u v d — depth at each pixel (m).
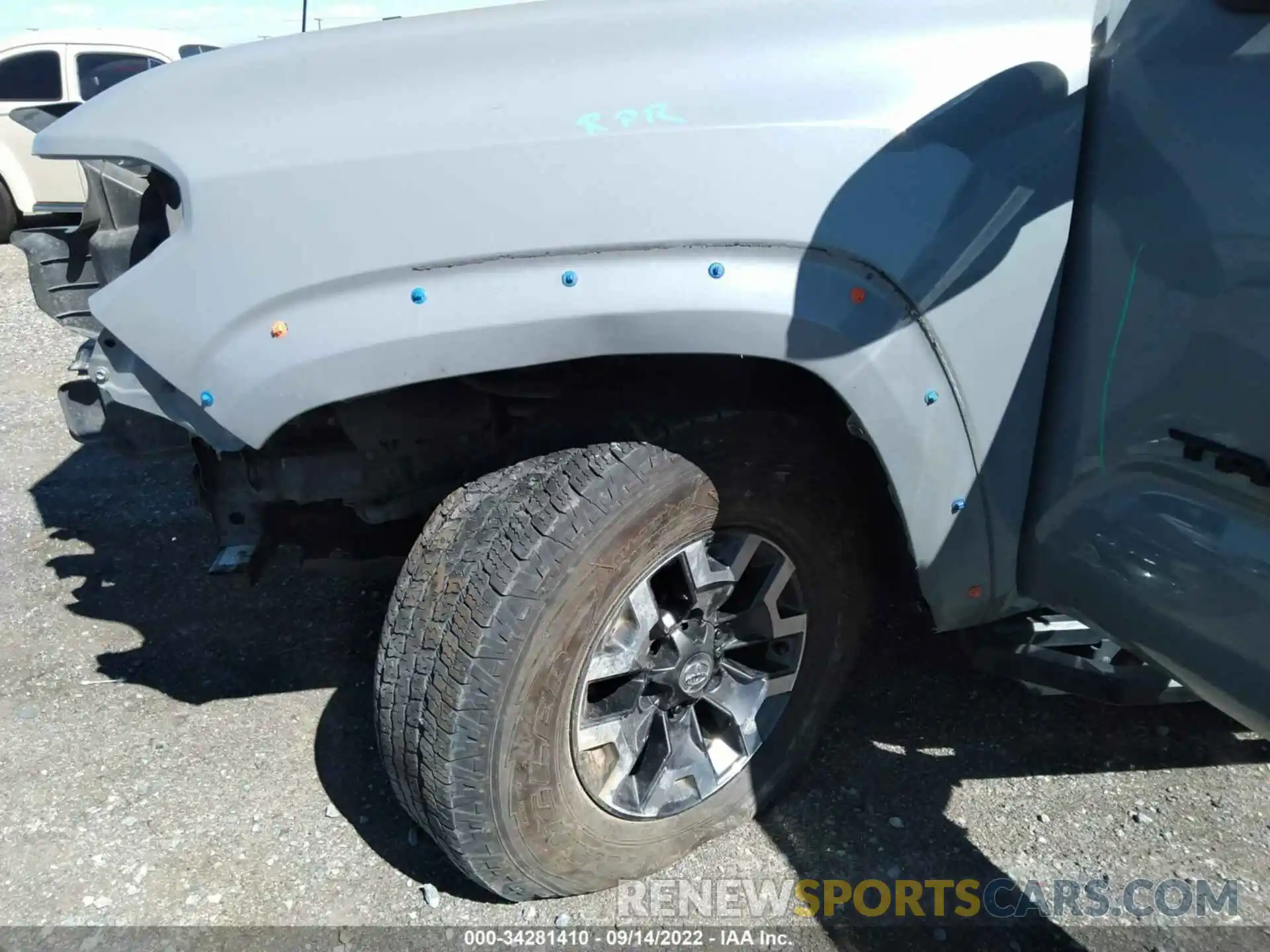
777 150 1.65
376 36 1.86
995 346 1.79
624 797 2.06
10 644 3.06
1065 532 1.88
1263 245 1.45
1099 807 2.36
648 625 1.93
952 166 1.69
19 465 4.35
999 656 2.25
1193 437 1.61
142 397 1.77
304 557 2.23
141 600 3.30
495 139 1.64
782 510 2.02
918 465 1.81
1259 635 1.60
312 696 2.81
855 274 1.68
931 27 1.73
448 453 2.05
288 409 1.70
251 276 1.67
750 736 2.21
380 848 2.27
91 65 9.04
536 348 1.68
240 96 1.76
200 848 2.27
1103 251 1.71
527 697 1.77
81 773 2.51
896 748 2.55
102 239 1.89
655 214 1.64
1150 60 1.63
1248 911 2.07
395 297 1.67
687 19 1.78
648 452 1.85
